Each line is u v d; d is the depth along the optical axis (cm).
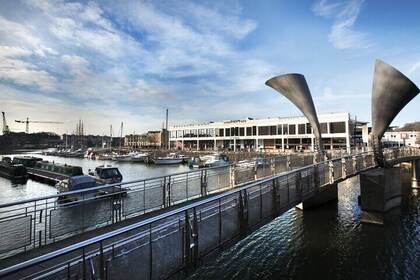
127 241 488
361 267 1169
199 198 1097
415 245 1354
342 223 1681
